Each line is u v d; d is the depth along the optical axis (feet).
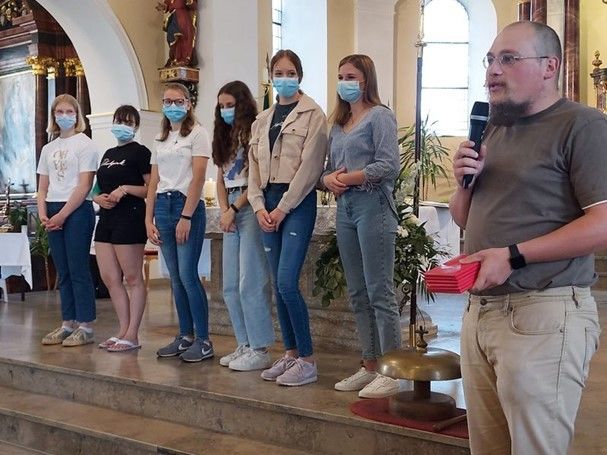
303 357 11.79
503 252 5.85
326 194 15.99
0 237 23.48
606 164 5.74
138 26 27.86
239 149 12.62
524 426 5.82
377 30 35.27
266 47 31.19
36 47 35.88
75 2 27.25
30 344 15.60
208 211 17.02
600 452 8.55
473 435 6.46
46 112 36.40
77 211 15.23
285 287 11.43
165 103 13.46
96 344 15.47
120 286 14.98
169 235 13.56
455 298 24.62
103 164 14.70
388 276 10.80
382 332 10.78
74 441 11.65
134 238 14.55
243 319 13.21
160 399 11.92
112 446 11.12
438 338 16.38
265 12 31.19
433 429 9.22
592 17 34.65
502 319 6.03
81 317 15.47
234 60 27.86
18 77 37.11
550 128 5.99
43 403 12.93
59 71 36.22
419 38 13.84
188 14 27.71
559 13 33.71
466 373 6.44
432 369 9.51
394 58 36.52
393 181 10.83
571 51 33.58
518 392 5.82
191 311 13.73
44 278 27.73
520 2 35.81
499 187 6.18
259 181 11.90
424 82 38.27
